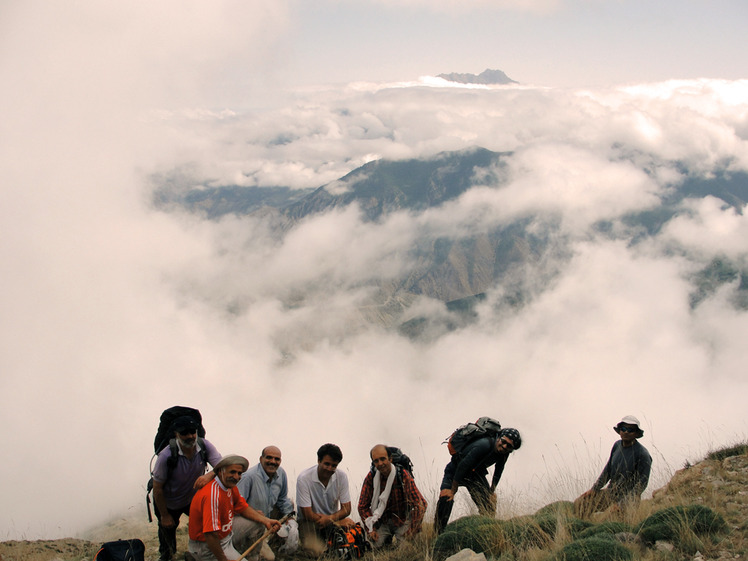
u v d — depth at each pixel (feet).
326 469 28.30
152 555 30.22
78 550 36.58
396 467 28.60
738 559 20.27
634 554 21.35
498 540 24.94
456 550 25.09
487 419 30.53
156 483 26.17
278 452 28.43
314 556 27.73
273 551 28.45
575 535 24.43
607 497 29.17
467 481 30.09
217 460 27.09
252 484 27.99
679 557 21.17
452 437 30.58
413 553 26.55
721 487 29.73
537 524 25.50
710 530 22.76
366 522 28.40
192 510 23.95
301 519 28.58
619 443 29.94
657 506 28.55
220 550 23.45
